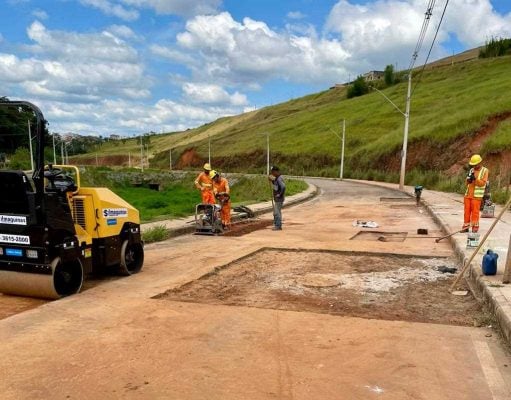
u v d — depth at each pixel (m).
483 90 65.19
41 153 6.07
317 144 81.75
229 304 6.32
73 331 5.23
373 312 5.99
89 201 7.16
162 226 13.19
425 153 48.69
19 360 4.47
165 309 6.04
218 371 4.23
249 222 16.45
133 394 3.81
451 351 4.67
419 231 12.98
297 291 7.04
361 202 24.88
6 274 6.41
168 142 190.12
